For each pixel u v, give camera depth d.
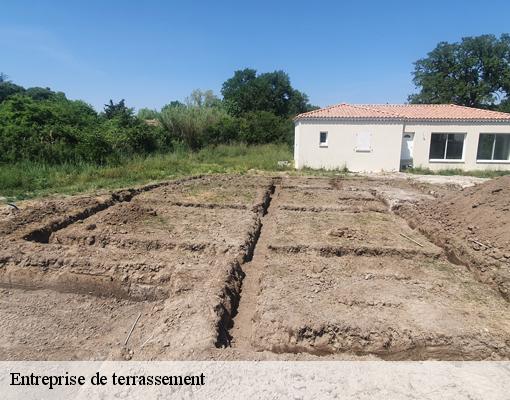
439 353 4.24
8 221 7.96
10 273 5.97
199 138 28.06
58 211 9.18
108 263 6.04
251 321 4.97
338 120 19.91
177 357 3.81
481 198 8.80
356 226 9.12
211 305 4.80
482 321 4.70
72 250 6.55
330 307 4.96
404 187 15.07
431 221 9.02
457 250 7.13
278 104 51.56
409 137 20.98
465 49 39.16
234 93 52.41
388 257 7.08
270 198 13.09
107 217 8.85
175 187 13.84
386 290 5.50
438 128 20.16
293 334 4.41
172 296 5.39
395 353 4.29
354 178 17.30
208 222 9.00
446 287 5.72
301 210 10.89
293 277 5.91
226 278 5.60
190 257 6.70
